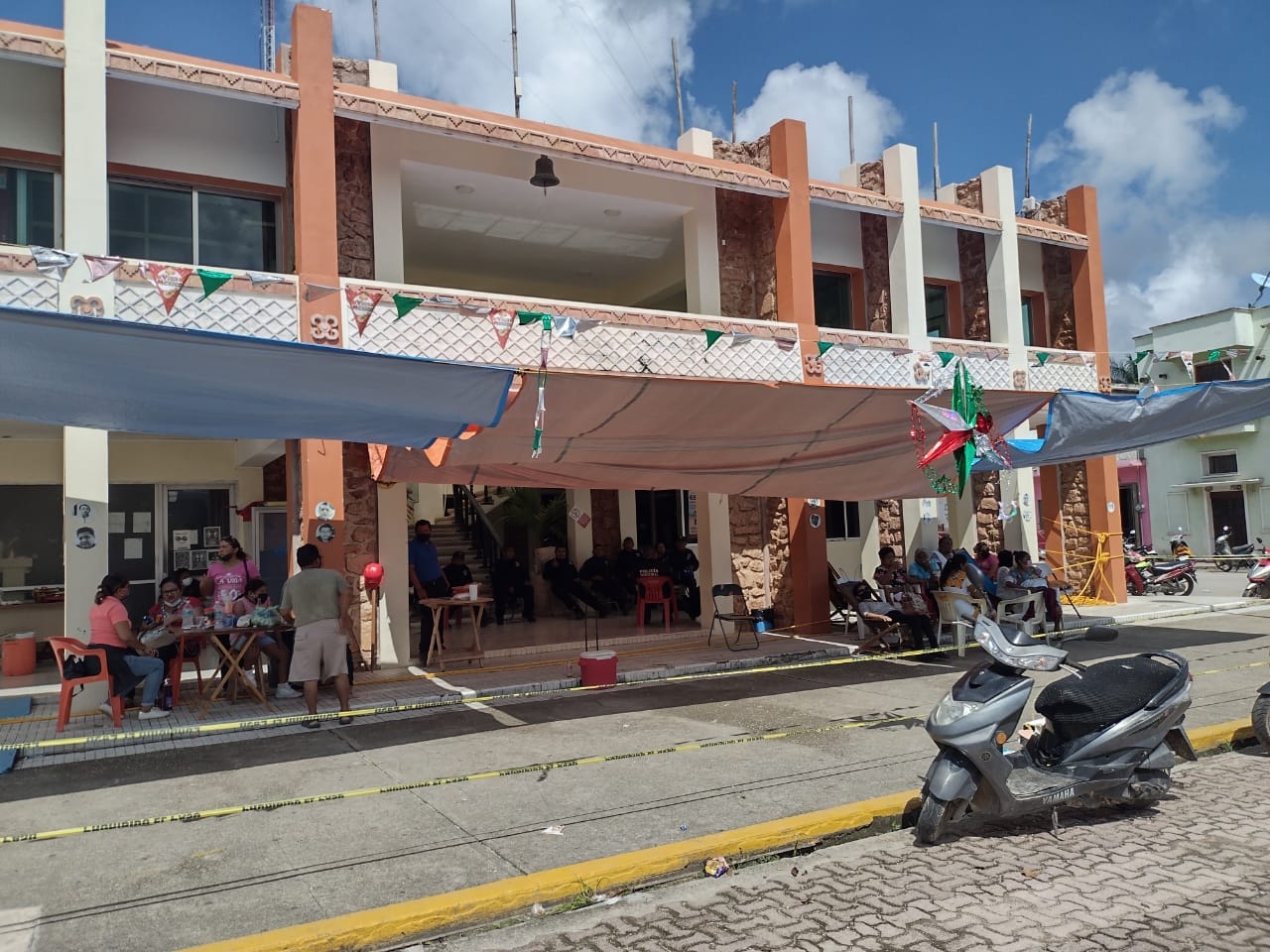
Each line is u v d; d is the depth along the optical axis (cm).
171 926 430
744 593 1461
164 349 570
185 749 789
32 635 1218
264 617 936
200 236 1080
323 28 1038
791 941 403
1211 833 521
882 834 554
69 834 521
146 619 1023
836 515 1741
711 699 954
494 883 467
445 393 679
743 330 1291
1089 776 538
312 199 1019
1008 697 517
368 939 420
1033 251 1820
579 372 734
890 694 955
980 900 437
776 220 1391
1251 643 1240
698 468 1038
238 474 1446
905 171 1507
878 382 1418
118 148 1020
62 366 564
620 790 629
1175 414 1050
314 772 704
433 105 1103
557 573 1592
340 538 1038
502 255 1599
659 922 434
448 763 718
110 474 1373
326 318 1009
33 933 426
